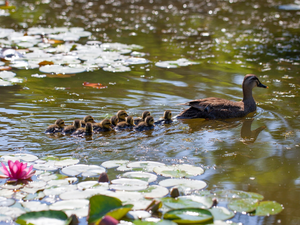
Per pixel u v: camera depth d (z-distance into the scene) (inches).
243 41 802.8
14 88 506.6
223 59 679.1
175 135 380.5
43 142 350.0
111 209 225.8
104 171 286.2
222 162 312.8
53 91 499.2
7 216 224.7
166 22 976.9
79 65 605.0
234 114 441.1
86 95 488.1
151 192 252.7
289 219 230.4
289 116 435.8
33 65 605.3
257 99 497.7
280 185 273.3
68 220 215.3
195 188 262.7
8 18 979.3
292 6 1188.5
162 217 226.2
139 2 1266.0
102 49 714.2
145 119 398.9
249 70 614.9
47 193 251.9
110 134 377.7
